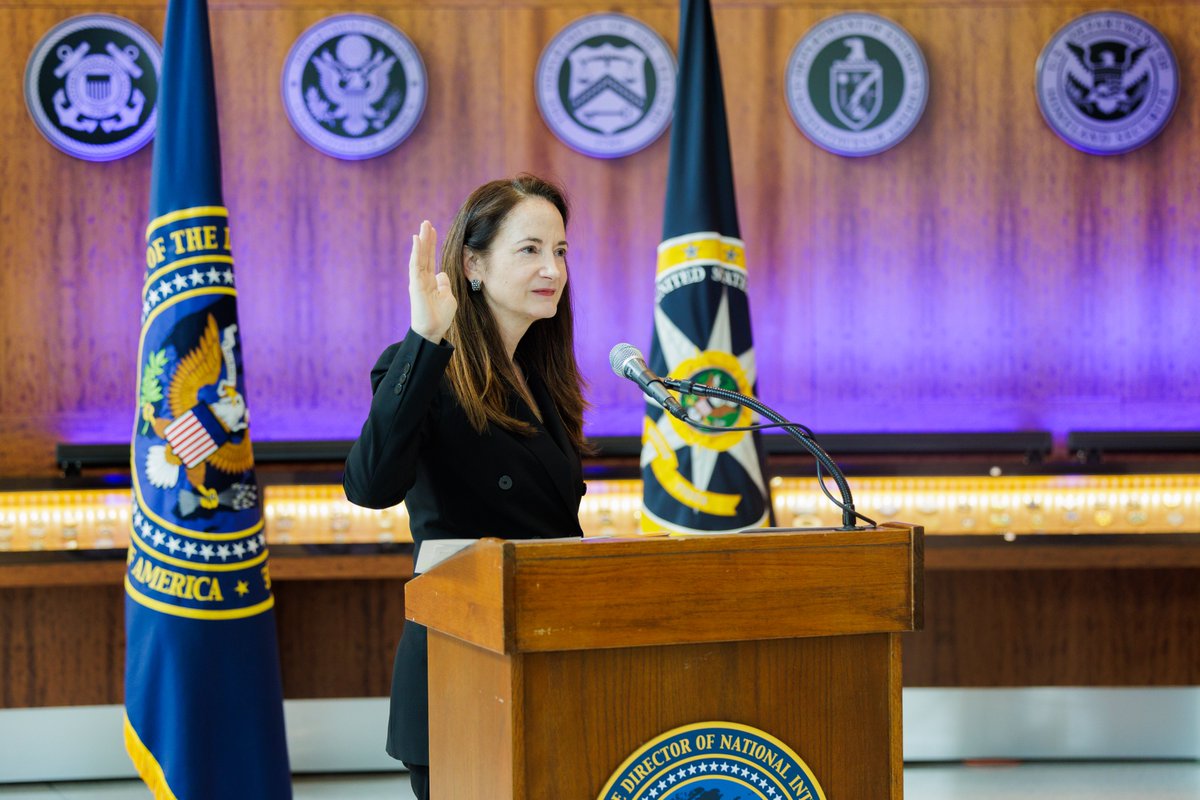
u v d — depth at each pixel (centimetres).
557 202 394
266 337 879
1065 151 902
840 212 899
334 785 836
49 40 858
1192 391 901
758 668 284
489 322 379
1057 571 888
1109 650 886
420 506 369
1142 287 902
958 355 899
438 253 885
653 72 889
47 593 852
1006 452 870
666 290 691
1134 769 863
